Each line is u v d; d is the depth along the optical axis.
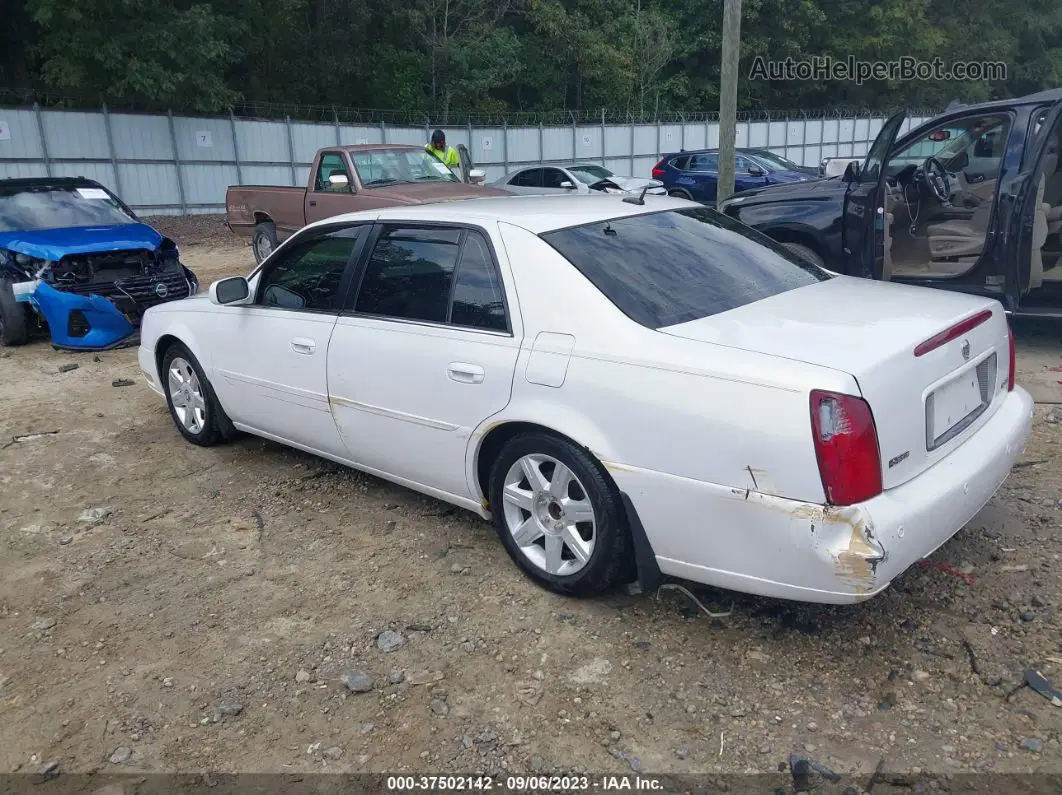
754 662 3.30
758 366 3.02
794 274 4.21
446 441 4.04
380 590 3.98
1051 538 4.06
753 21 41.34
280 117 31.19
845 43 42.91
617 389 3.32
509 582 3.97
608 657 3.39
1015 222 6.46
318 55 32.19
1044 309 6.85
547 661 3.39
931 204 7.76
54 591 4.13
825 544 2.88
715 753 2.87
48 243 8.68
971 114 6.77
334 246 4.69
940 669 3.21
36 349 9.02
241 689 3.34
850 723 2.96
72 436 6.29
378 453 4.49
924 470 3.18
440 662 3.43
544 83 38.38
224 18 27.55
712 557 3.19
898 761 2.78
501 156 29.98
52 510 5.04
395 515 4.75
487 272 3.90
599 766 2.85
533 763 2.88
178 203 24.84
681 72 40.78
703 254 4.04
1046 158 6.54
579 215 4.06
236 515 4.86
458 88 34.31
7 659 3.61
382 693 3.27
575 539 3.65
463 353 3.87
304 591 4.02
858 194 7.32
